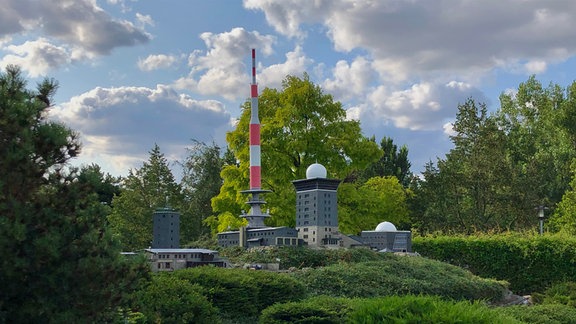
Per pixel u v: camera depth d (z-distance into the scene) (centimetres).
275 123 5031
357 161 5191
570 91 6781
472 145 6700
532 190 6091
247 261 3647
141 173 5738
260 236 4034
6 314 898
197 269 2436
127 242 4931
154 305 1727
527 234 4428
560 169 6719
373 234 4334
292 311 1894
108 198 5428
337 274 3092
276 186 5112
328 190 4081
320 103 5191
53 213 933
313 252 3762
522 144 7400
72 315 903
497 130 6688
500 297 3394
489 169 6075
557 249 4016
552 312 2236
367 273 3127
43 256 892
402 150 8300
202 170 6781
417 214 6719
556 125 6712
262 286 2391
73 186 968
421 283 3111
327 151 5056
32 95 988
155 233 3900
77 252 941
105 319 984
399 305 1413
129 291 1012
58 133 952
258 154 4684
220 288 2266
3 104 929
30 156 936
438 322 1339
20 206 900
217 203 5203
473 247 4262
